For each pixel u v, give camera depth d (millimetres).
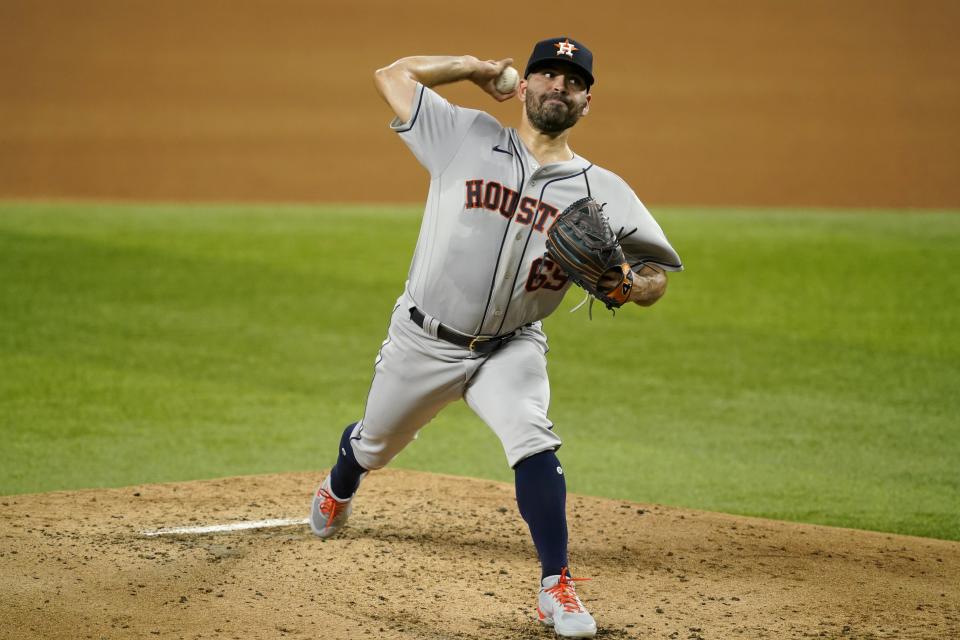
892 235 47594
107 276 39281
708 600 15625
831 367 31828
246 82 81312
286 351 32438
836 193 60969
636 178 64125
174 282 38969
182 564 16156
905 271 42000
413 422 16484
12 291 36969
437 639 13812
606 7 99938
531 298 15430
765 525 19531
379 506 20078
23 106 73688
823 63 86875
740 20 97000
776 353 33094
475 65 15906
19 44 85875
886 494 22672
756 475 23812
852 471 24094
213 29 92312
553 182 15211
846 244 45938
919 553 18047
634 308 37688
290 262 42125
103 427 25844
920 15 97625
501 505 20406
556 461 15055
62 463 23328
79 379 29281
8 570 15477
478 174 15141
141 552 16656
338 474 17422
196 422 26469
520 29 92812
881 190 61500
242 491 20781
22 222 46656
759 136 72062
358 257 43156
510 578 16406
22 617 13766
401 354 15906
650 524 19438
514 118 73250
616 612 15109
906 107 77375
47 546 16672
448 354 15625
